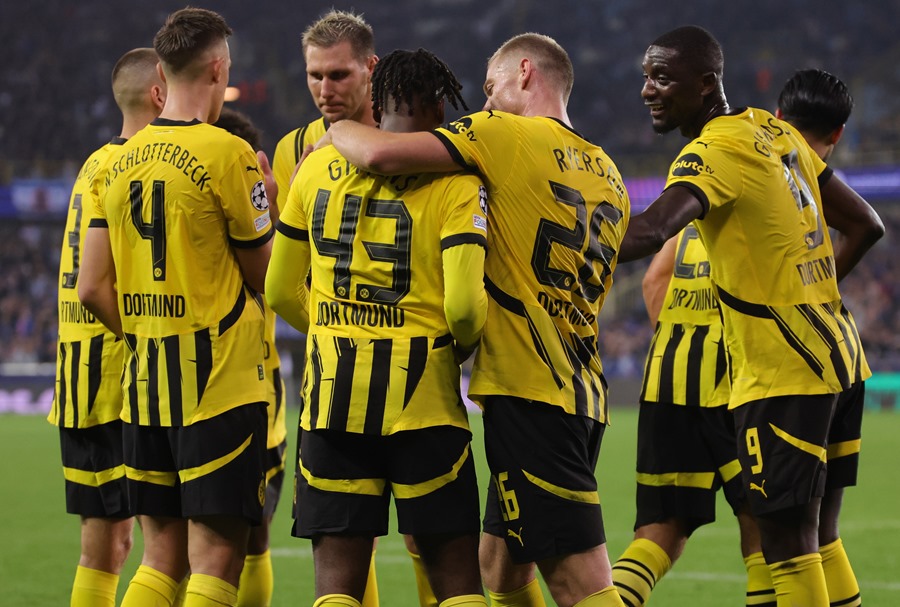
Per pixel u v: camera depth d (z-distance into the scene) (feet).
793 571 45.78
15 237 341.82
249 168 46.60
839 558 49.90
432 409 39.40
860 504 116.26
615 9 453.58
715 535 98.12
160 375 45.85
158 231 45.75
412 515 39.50
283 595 71.92
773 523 46.19
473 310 38.19
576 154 42.01
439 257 39.42
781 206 46.03
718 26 445.37
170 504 47.06
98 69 399.85
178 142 45.96
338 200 40.06
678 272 54.70
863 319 312.50
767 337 45.96
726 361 52.19
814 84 52.03
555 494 39.86
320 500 40.06
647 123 398.21
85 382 50.85
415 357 39.32
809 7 442.09
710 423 52.49
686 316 53.88
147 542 47.57
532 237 40.50
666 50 46.96
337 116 53.57
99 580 50.98
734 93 408.26
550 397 40.16
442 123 41.37
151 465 46.70
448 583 39.91
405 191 39.42
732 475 52.08
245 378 46.52
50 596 71.41
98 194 47.29
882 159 328.70
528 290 40.55
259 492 46.52
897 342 300.40
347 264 39.86
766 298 45.96
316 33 53.11
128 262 46.60
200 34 47.06
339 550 40.11
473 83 429.79
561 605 40.22
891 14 435.53
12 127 366.22
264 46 438.81
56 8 413.80
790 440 45.44
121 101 52.60
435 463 39.42
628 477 140.56
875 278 326.44
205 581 44.83
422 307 39.58
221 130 46.65
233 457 45.68
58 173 321.73
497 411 40.52
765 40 438.40
